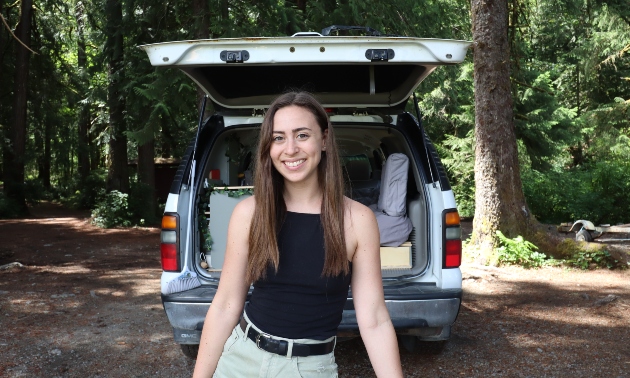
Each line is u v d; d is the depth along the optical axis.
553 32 25.78
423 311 3.76
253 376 1.92
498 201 8.16
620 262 7.80
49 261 9.29
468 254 8.21
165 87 11.23
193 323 3.72
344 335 3.69
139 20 13.05
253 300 1.95
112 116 16.22
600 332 5.09
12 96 21.66
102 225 14.87
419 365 4.29
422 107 18.14
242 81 4.38
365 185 5.06
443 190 4.02
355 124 4.55
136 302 6.36
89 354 4.57
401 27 12.88
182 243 3.90
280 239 1.87
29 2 19.53
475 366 4.27
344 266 1.88
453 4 15.62
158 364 4.35
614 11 19.77
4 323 5.44
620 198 15.44
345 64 3.82
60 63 22.88
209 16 11.57
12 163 19.58
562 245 8.15
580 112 25.52
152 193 16.38
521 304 6.09
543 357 4.46
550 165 17.69
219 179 4.84
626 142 20.02
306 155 1.85
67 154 25.55
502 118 8.19
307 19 12.20
